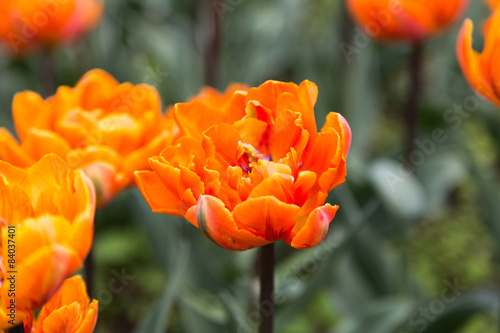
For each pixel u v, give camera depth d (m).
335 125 0.64
